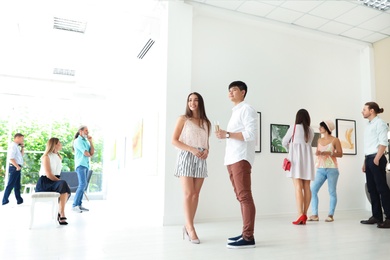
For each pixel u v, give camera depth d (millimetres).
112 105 9352
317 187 4727
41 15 5270
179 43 4637
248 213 2926
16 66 7746
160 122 4707
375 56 6258
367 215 5254
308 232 3678
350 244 3061
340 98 5992
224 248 2877
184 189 3158
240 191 2949
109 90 9539
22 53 6934
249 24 5324
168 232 3676
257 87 5266
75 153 6059
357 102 6172
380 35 5965
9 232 3668
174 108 4488
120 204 7270
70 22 5527
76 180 7816
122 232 3676
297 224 4277
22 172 8688
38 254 2654
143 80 6016
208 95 4898
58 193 4125
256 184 5047
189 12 4754
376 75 6195
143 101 5914
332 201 4629
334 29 5723
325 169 4676
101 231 3742
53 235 3488
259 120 5199
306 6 4953
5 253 2686
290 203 5250
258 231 3740
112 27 5695
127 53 6918
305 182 4438
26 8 5035
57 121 9344
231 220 4668
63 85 8922
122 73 8156
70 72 8219
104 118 9703
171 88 4508
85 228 3955
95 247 2914
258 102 5234
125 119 7613
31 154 8891
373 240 3242
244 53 5250
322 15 5230
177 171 3184
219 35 5105
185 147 3102
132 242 3129
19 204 6855
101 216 5117
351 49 6270
